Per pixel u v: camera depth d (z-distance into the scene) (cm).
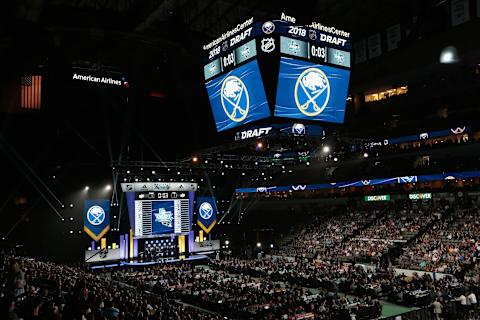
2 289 1469
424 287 2675
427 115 4478
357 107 4834
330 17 3934
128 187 4772
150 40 3953
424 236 3831
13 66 3394
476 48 3462
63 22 3325
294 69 2206
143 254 4834
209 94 2511
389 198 4731
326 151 4109
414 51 3916
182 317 1712
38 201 4444
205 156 3947
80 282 1430
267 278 3659
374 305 2317
